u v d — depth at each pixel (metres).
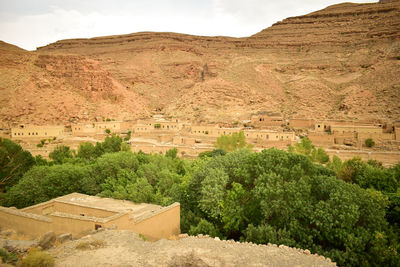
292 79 148.12
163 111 155.00
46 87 128.62
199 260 13.93
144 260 13.77
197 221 25.23
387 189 31.83
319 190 23.89
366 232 19.86
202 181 26.91
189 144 77.44
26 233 19.22
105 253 14.30
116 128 103.50
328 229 19.94
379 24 167.38
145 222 19.50
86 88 141.00
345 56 156.00
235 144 64.75
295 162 25.59
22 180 33.69
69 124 112.38
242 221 24.64
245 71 156.25
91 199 26.42
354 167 39.06
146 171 33.34
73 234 17.81
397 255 18.20
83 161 49.50
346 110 111.00
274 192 22.11
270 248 16.27
